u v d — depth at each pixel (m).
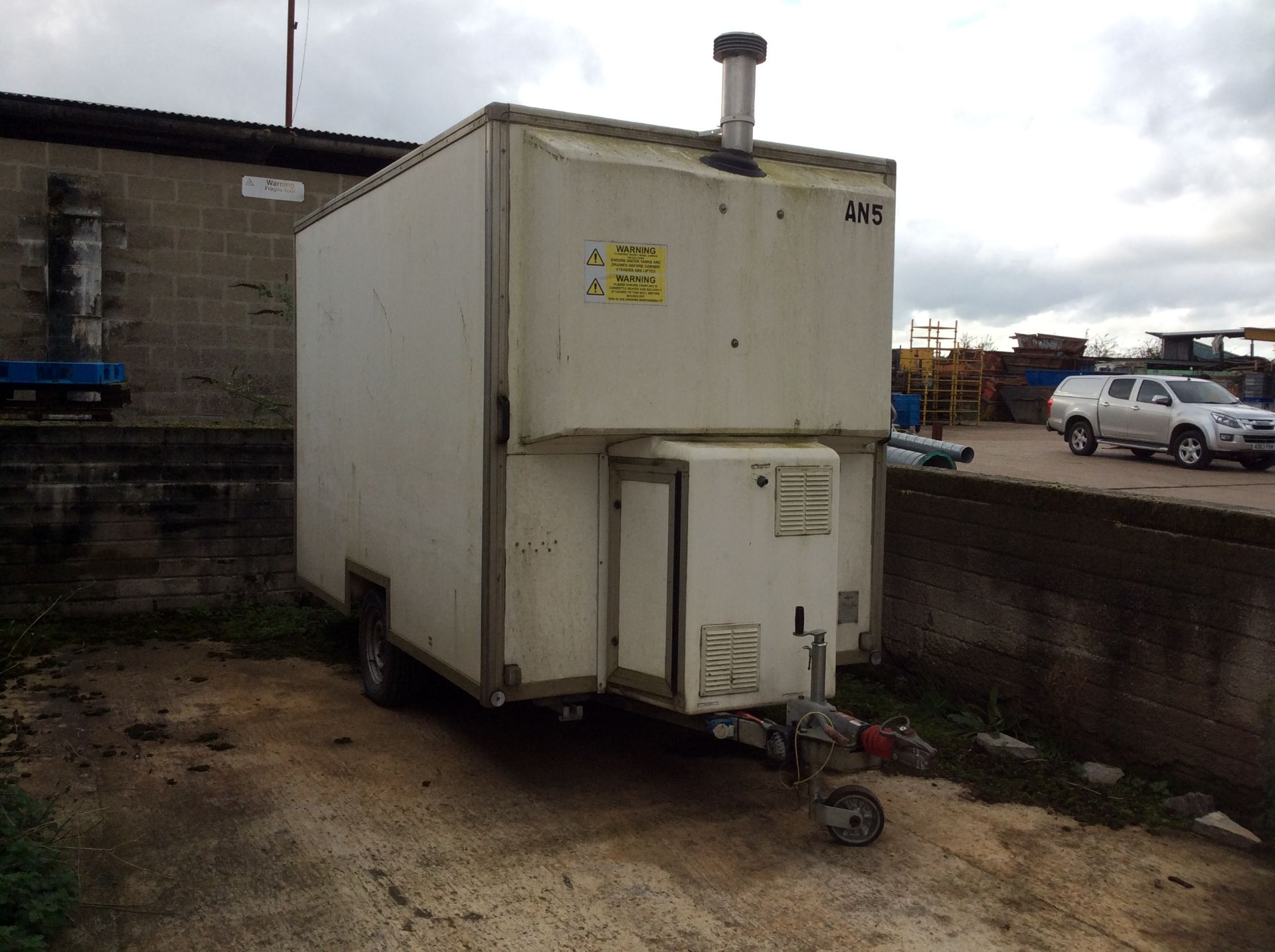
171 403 11.87
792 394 4.68
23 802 3.87
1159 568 4.78
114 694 6.12
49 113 10.91
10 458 7.57
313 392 6.90
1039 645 5.40
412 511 5.19
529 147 4.25
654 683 4.33
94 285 11.39
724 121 4.59
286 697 6.18
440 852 4.09
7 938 3.11
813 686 4.22
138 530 7.95
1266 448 17.22
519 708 6.08
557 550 4.42
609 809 4.57
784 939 3.48
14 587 7.63
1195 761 4.63
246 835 4.20
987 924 3.61
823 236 4.70
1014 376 33.09
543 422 4.22
